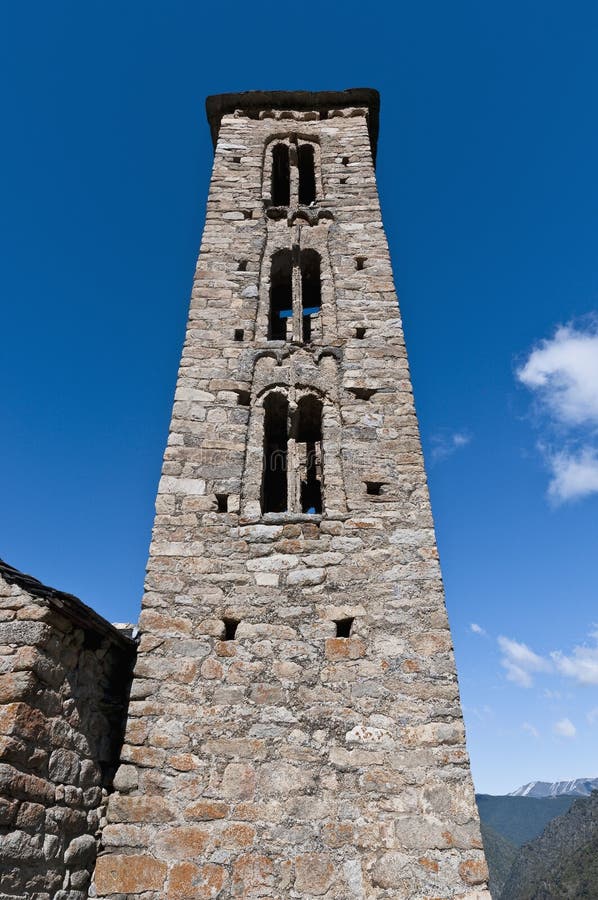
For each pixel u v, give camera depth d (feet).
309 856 24.54
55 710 24.53
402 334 42.75
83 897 24.39
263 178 55.21
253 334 42.78
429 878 24.07
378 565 32.14
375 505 34.55
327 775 26.27
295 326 44.01
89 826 25.49
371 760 26.58
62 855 23.52
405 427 37.91
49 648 24.53
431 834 24.94
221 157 56.95
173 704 27.94
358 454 36.63
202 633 29.96
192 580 31.58
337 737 27.14
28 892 21.44
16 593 25.03
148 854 24.52
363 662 29.09
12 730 22.03
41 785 22.93
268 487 42.60
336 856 24.54
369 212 51.42
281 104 63.31
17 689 22.82
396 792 25.84
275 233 49.73
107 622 27.68
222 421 37.99
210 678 28.66
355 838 24.93
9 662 23.52
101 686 28.43
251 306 44.34
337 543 32.99
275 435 42.01
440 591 31.17
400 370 40.78
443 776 26.16
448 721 27.45
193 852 24.59
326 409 38.75
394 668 28.91
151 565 31.99
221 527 33.58
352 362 41.19
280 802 25.66
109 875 24.03
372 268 46.98
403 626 30.14
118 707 29.09
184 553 32.48
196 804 25.59
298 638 29.86
